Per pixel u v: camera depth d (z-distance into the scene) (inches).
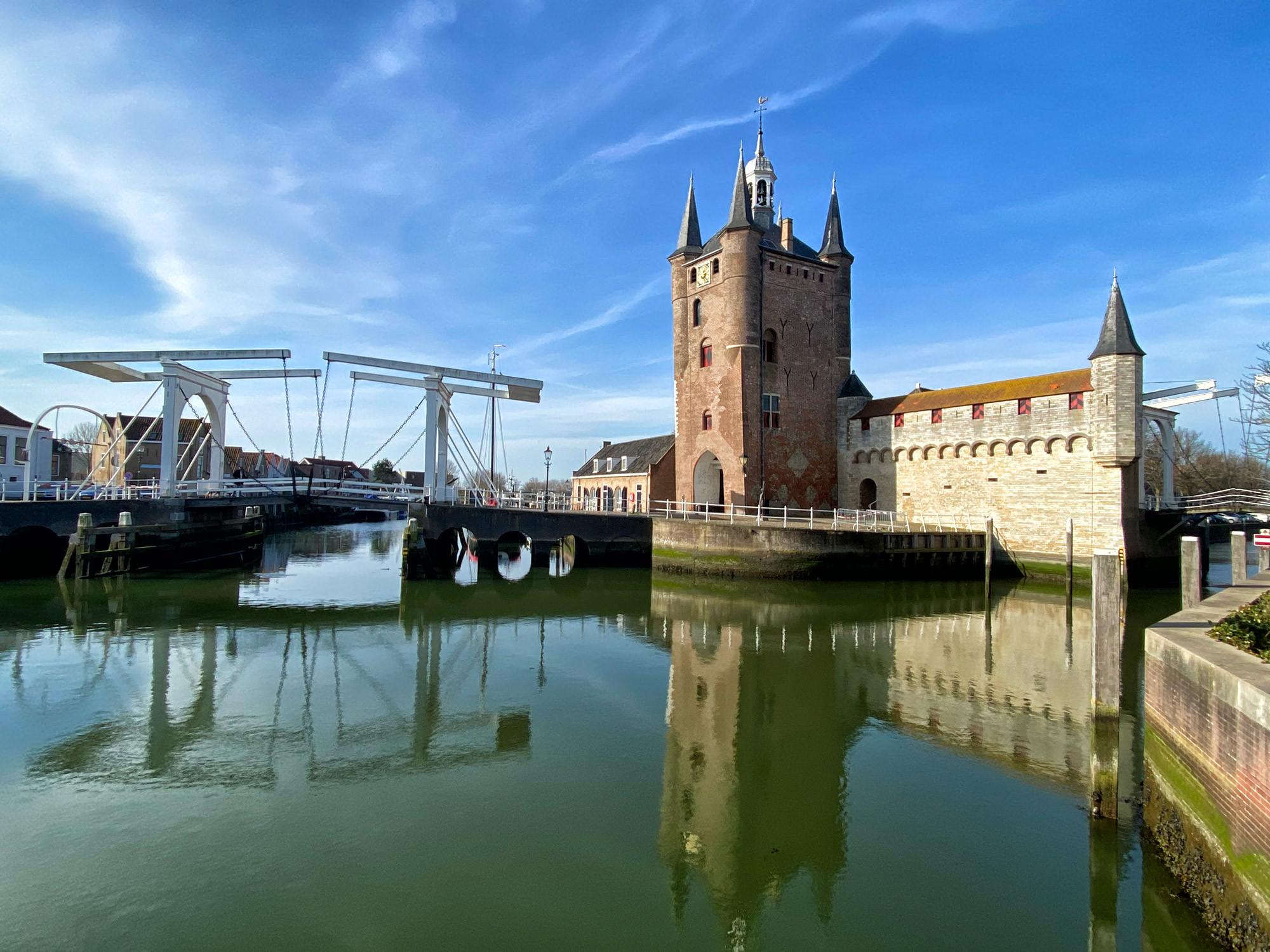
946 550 1242.0
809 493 1566.2
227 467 2571.4
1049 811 352.5
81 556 1082.7
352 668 637.9
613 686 583.5
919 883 291.6
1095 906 276.1
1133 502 1142.3
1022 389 1264.8
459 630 821.9
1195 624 352.8
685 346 1598.2
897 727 481.4
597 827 339.9
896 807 358.3
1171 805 296.2
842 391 1630.2
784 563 1168.2
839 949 250.8
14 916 265.7
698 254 1589.6
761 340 1487.5
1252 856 227.9
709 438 1523.1
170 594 1021.8
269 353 1321.4
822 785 386.3
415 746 446.3
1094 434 1130.0
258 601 995.3
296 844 322.0
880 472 1505.9
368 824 341.1
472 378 1419.8
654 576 1302.9
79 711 506.6
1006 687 577.0
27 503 1171.9
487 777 398.9
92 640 726.5
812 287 1609.3
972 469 1331.2
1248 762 232.2
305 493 1298.0
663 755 433.1
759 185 1701.5
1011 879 293.9
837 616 911.0
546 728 481.1
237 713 508.7
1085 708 523.5
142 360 1300.4
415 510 1273.4
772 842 326.0
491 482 1573.6
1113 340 1111.0
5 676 592.4
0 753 430.3
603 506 2246.6
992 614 926.4
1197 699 273.6
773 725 485.1
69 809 356.2
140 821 343.0
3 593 981.2
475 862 307.4
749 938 256.1
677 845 323.3
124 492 1318.9
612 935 258.5
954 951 249.1
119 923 262.4
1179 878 281.9
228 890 284.0
